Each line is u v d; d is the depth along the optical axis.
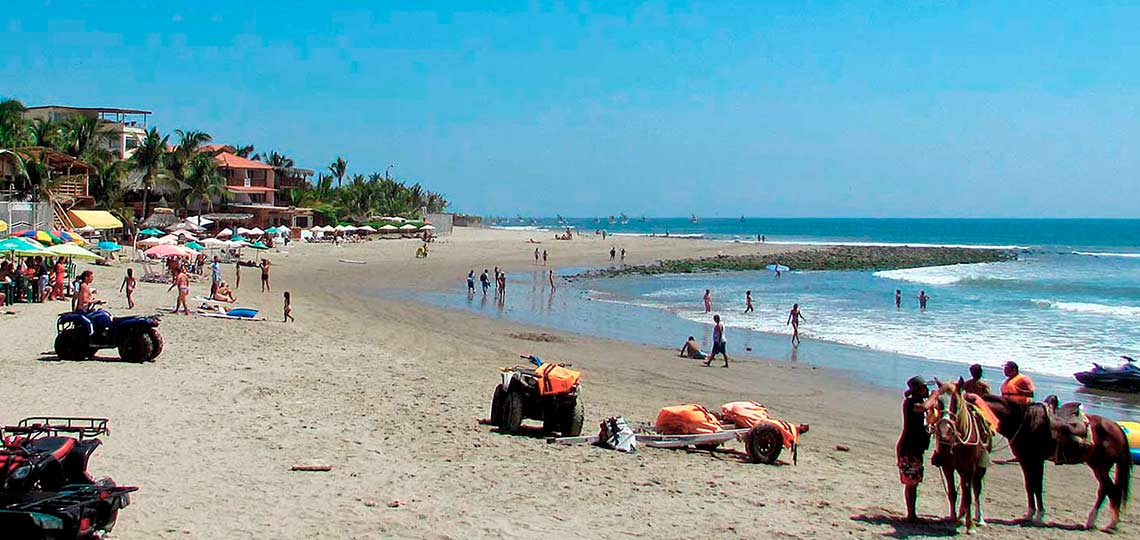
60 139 62.91
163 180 73.38
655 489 11.24
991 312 42.81
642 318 38.72
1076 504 11.89
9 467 7.36
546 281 60.00
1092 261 97.38
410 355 23.17
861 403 20.55
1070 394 22.77
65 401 14.40
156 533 8.38
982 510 11.16
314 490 10.28
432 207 177.50
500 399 14.70
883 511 10.76
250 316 28.44
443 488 10.75
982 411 10.12
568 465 12.27
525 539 8.98
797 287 58.88
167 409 14.25
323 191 113.81
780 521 10.08
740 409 14.41
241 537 8.45
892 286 60.34
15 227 39.50
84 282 24.03
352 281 52.09
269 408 14.89
